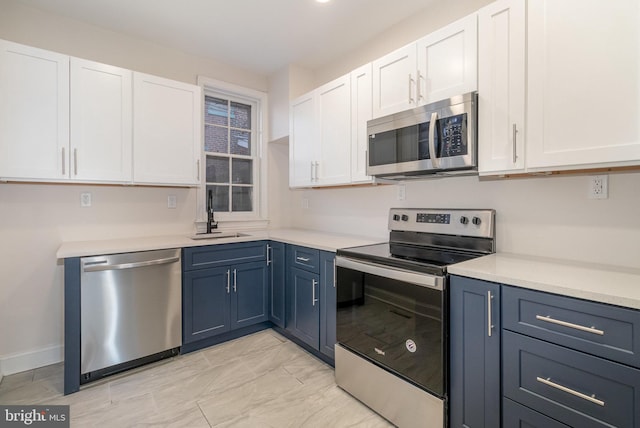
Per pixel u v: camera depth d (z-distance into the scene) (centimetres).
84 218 244
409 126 186
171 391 194
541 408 115
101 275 201
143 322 218
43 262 229
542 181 167
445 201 211
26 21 219
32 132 197
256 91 338
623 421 97
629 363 96
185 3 217
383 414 170
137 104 236
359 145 226
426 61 182
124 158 230
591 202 151
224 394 192
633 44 115
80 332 194
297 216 356
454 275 142
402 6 222
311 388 199
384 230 253
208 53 292
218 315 255
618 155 118
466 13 202
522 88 142
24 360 220
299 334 248
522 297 120
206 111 317
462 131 160
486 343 130
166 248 227
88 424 165
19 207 221
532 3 139
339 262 198
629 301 96
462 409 139
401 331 161
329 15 232
